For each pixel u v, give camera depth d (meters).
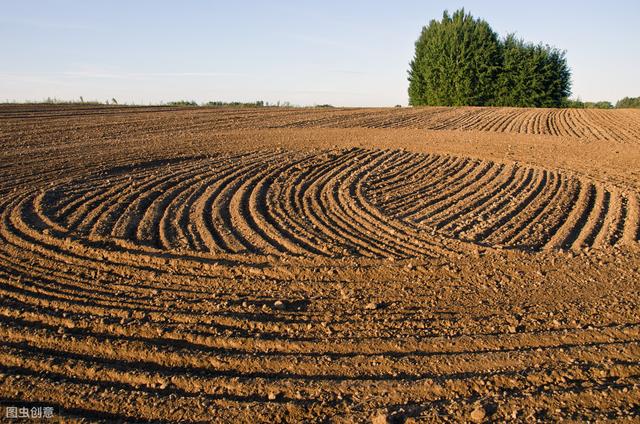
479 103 50.41
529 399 4.06
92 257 7.11
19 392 4.28
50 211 9.14
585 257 7.02
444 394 4.19
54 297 5.91
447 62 49.78
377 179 11.98
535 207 9.86
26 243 7.55
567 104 51.97
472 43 48.56
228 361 4.66
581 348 4.75
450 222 8.94
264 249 7.50
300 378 4.44
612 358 4.61
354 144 16.53
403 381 4.32
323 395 4.20
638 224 8.60
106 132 19.50
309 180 11.87
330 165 13.48
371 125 23.98
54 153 14.45
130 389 4.33
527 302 5.73
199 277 6.45
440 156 14.80
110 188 10.84
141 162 13.39
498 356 4.64
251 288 6.16
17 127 20.31
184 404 4.10
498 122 26.09
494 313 5.50
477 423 3.86
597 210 9.47
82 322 5.32
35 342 5.01
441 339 4.94
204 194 10.48
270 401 4.14
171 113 28.61
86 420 3.96
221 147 15.83
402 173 12.71
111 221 8.66
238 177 12.02
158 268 6.75
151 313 5.49
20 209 9.13
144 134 19.06
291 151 15.26
